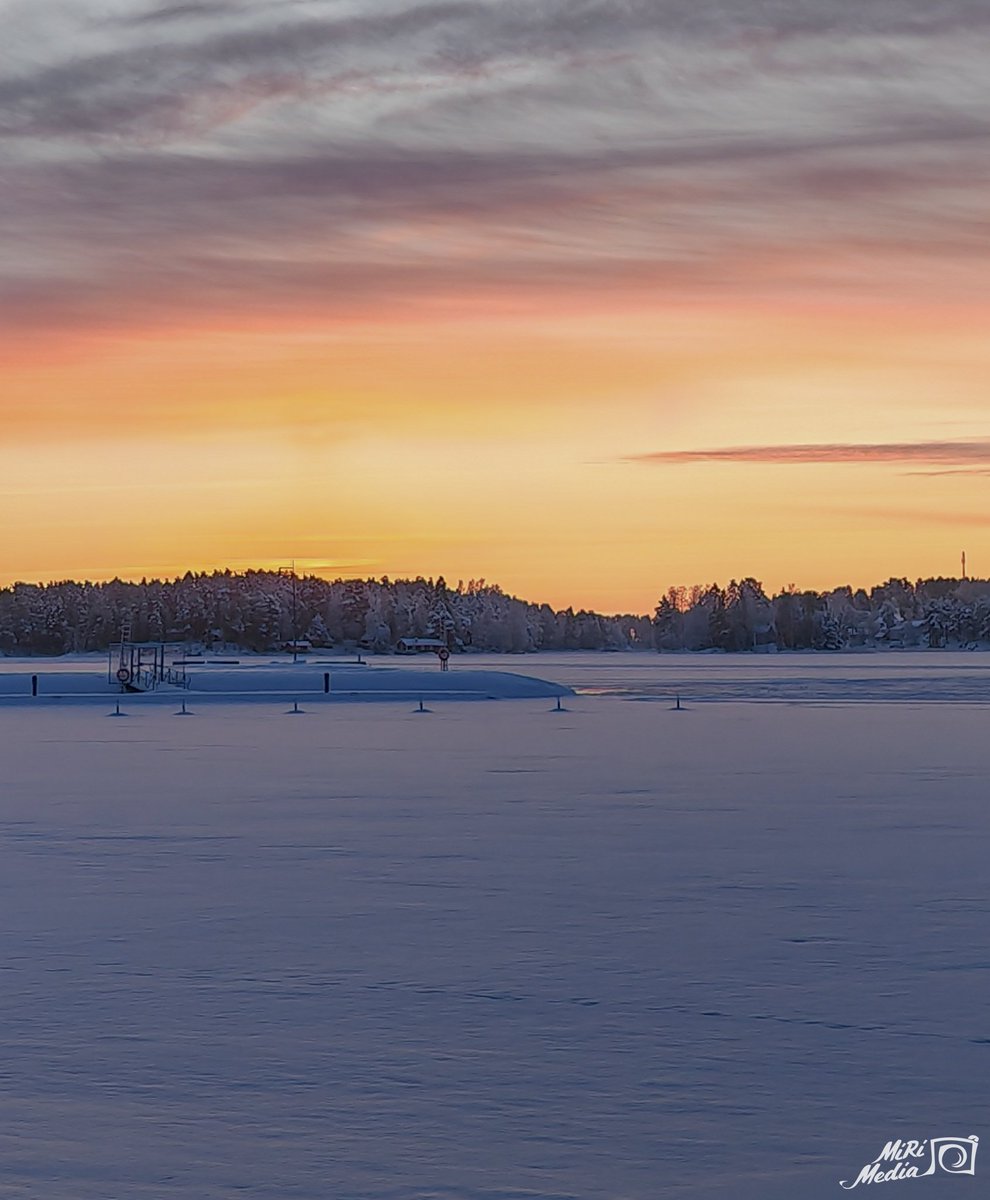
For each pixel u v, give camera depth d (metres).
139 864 25.00
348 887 22.72
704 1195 10.88
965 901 21.39
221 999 15.98
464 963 17.58
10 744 53.59
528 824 30.02
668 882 23.08
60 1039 14.52
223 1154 11.60
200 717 73.12
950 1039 14.40
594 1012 15.40
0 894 22.19
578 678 143.88
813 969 17.20
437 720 69.44
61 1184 11.06
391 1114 12.41
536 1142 11.81
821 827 29.41
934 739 54.97
